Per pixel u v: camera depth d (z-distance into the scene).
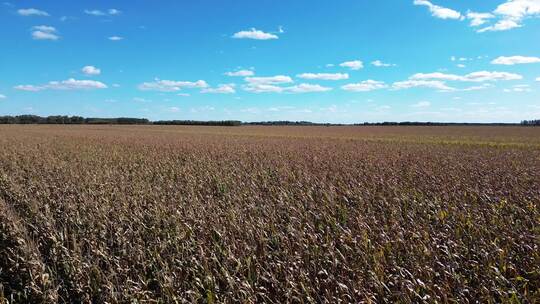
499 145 36.22
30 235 7.52
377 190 11.77
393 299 5.14
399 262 6.05
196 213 8.38
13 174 13.88
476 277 5.59
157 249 6.55
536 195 10.70
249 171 15.81
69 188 10.98
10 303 5.35
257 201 9.88
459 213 8.60
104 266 6.32
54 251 6.38
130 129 83.62
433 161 20.84
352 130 86.25
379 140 45.28
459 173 15.56
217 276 5.69
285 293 5.08
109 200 9.82
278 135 58.97
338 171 15.82
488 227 7.80
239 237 7.02
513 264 5.86
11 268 6.10
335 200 10.17
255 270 5.82
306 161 20.06
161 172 15.43
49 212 8.48
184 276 5.77
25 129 75.12
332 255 5.92
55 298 5.19
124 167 16.72
